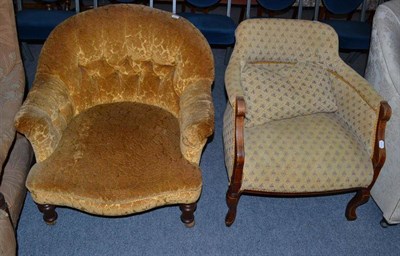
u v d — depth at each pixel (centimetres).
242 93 169
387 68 183
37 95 164
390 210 184
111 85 192
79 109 187
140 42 182
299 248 182
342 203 207
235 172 165
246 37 189
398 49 187
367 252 182
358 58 359
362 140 177
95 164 158
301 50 194
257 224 193
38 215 190
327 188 169
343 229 193
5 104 162
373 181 173
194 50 178
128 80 192
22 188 171
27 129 152
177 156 165
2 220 136
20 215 185
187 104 171
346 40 292
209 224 191
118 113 186
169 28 180
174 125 182
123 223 188
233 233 187
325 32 194
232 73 181
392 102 181
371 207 205
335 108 189
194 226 189
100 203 156
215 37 286
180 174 160
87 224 187
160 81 191
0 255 133
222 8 438
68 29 177
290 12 436
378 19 190
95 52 182
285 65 197
